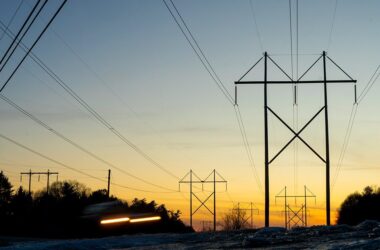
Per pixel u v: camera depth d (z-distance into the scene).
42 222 56.34
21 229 57.94
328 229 22.23
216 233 26.05
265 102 32.94
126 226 24.56
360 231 20.11
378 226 20.78
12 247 20.67
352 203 92.19
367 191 91.56
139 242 21.69
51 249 19.62
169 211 57.31
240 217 85.75
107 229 24.84
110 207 26.22
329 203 32.16
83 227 26.47
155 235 24.45
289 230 23.77
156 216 25.16
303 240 17.73
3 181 105.19
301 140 32.47
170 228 41.16
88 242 21.23
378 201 85.94
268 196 31.81
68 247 19.94
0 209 88.50
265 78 33.00
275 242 17.69
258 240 17.61
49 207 62.50
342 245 13.58
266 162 32.22
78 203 63.59
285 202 71.81
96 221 25.34
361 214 87.12
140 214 24.97
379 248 12.26
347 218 90.69
